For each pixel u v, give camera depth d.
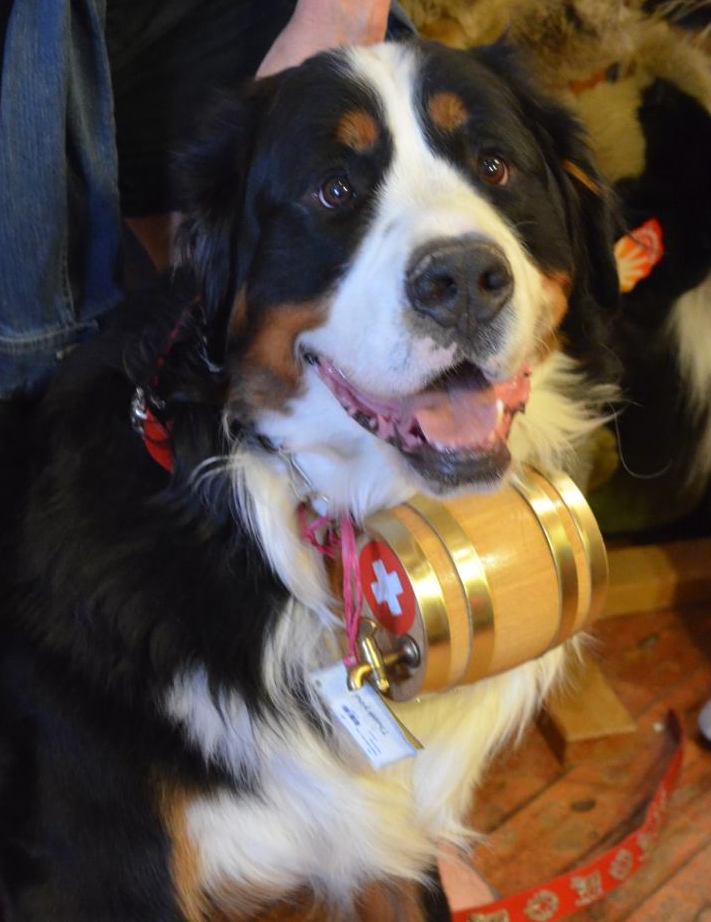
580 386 0.89
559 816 1.13
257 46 1.17
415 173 0.76
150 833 0.85
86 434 0.85
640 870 1.07
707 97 1.13
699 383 1.24
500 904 1.00
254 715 0.83
